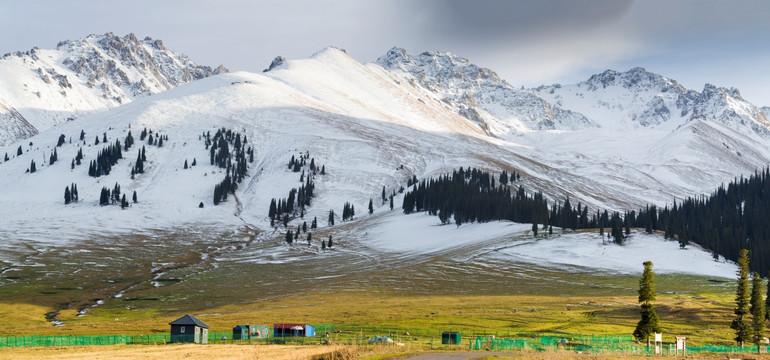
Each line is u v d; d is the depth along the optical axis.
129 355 89.69
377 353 95.94
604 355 99.31
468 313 160.88
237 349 98.44
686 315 157.88
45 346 106.31
